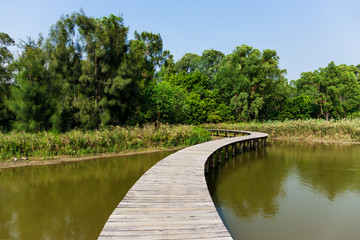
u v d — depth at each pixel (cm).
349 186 863
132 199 510
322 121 2519
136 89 2048
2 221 557
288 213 632
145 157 1324
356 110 4319
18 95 1588
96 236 494
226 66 4022
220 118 3503
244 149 1723
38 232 508
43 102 1675
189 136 1845
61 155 1306
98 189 788
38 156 1256
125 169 1055
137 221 404
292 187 849
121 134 1547
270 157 1454
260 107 3781
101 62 1912
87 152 1384
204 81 4012
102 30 1923
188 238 350
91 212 610
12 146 1205
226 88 4062
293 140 2331
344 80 4025
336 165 1216
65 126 1741
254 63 3794
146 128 1778
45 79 1750
